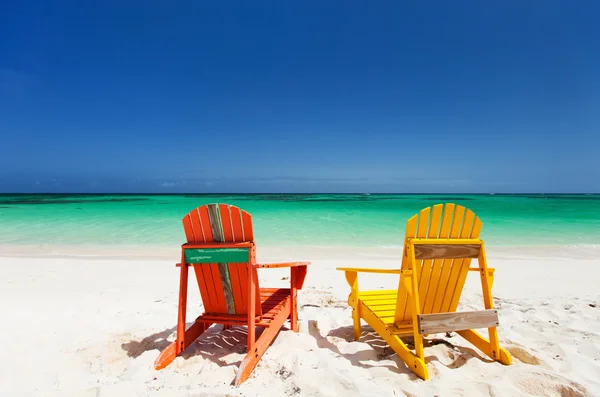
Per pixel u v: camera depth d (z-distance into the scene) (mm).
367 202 37375
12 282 5980
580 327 3818
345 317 4293
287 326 4023
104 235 11484
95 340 3525
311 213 20453
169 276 6535
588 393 2447
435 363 2910
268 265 3195
